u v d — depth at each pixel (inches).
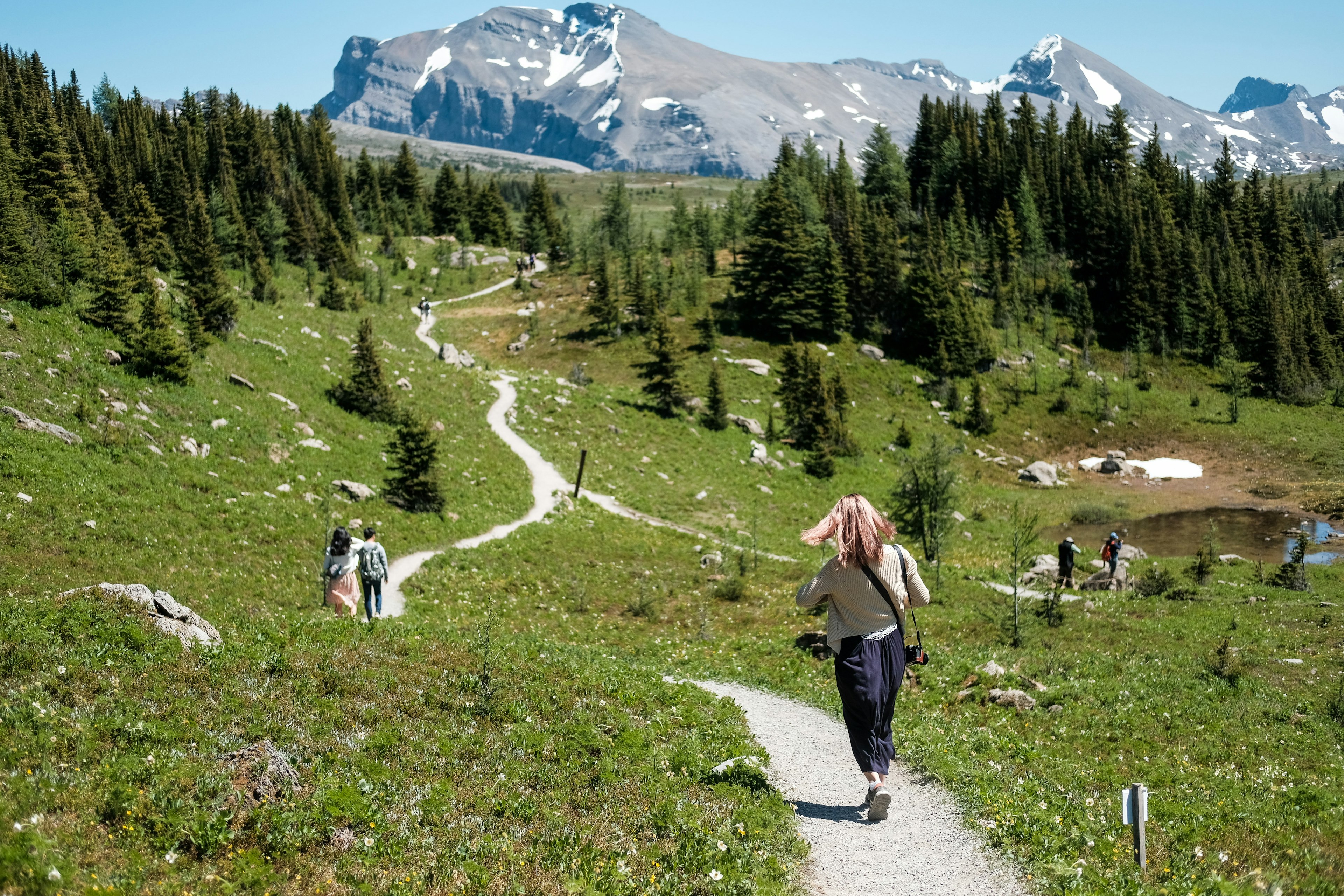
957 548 2196.1
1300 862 379.2
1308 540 2222.0
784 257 3799.2
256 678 427.5
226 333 2130.9
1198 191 6496.1
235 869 245.9
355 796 298.2
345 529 897.5
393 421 2092.8
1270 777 580.7
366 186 6545.3
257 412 1775.3
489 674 486.0
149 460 1374.3
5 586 874.8
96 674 384.2
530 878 267.1
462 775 355.9
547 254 5748.0
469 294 4746.6
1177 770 571.2
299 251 4399.6
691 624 1243.2
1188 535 2578.7
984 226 5841.5
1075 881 287.3
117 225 3595.0
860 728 327.9
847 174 5890.8
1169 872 315.6
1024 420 3720.5
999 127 6471.5
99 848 241.4
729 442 2810.0
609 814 333.1
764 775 401.1
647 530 1968.5
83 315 1729.8
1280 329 4276.6
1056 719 685.3
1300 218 6077.8
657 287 4013.3
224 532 1243.2
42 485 1154.7
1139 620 1206.3
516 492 1991.9
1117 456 3543.3
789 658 886.4
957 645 1002.7
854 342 3907.5
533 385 2851.9
